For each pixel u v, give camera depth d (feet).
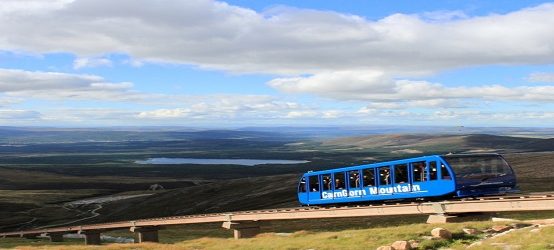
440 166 160.97
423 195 166.30
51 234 419.95
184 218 283.18
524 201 132.98
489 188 162.30
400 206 168.14
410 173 171.12
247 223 245.24
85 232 375.45
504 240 109.70
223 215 253.03
